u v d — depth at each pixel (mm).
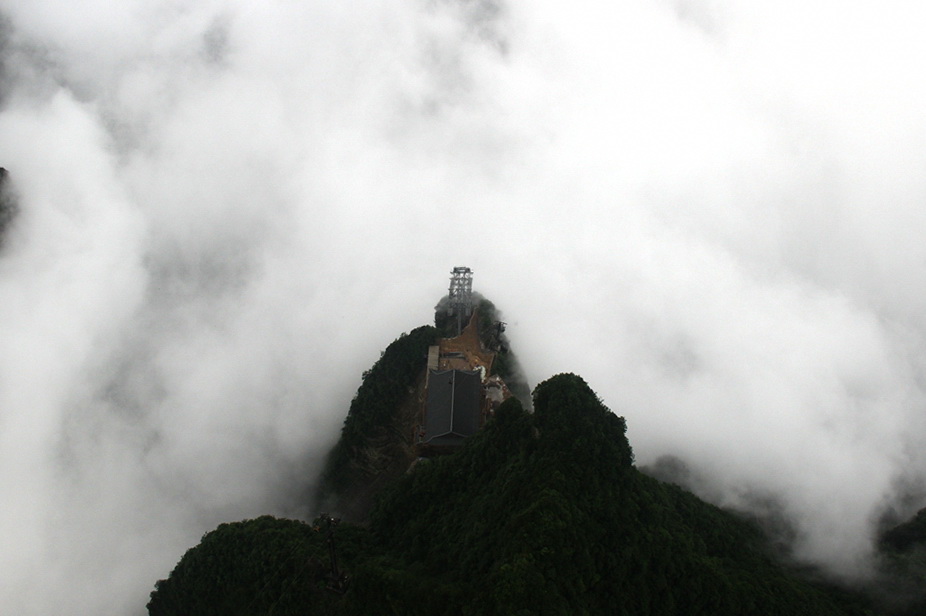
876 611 90562
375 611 74125
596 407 85438
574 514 73688
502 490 81562
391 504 91750
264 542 88062
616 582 72812
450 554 78625
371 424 119562
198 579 89562
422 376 122000
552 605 65875
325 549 85438
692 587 75375
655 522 79562
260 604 83562
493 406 112750
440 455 104875
